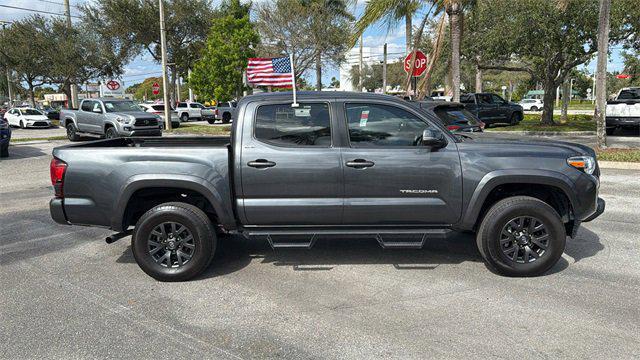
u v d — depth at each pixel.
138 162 4.72
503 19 19.39
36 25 35.59
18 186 10.21
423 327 3.77
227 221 4.77
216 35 24.22
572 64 22.42
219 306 4.21
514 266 4.73
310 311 4.09
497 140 4.93
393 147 4.77
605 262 5.20
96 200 4.78
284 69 5.66
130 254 5.69
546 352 3.38
